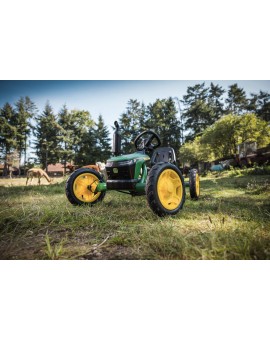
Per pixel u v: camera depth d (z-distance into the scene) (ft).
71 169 33.91
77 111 119.44
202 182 24.79
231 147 52.03
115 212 8.18
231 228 5.35
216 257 4.17
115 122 9.78
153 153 10.23
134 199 11.27
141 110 116.26
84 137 110.01
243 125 48.96
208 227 5.65
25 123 129.08
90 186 9.75
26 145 131.85
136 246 4.86
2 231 5.97
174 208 7.39
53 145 117.08
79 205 9.40
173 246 4.64
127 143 107.76
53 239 5.50
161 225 5.78
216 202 9.92
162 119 113.39
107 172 8.38
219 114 125.08
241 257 4.12
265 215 6.80
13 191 17.89
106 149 115.44
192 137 117.60
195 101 126.82
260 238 4.48
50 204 10.07
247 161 46.37
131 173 7.85
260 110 105.40
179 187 7.79
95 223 6.69
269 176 24.73
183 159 77.87
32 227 6.49
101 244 4.99
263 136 47.73
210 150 60.18
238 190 14.79
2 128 124.36
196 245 4.58
